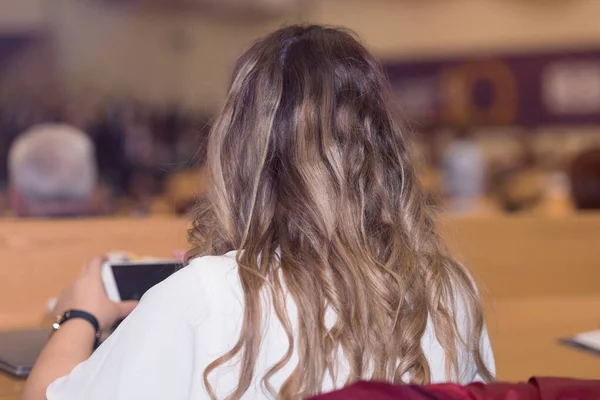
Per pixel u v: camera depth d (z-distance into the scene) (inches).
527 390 34.8
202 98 497.4
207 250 45.5
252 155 44.4
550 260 105.3
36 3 469.7
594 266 106.6
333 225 42.7
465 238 101.3
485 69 428.8
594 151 128.7
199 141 55.9
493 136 424.5
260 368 40.9
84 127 462.0
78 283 54.5
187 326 40.5
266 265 41.8
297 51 45.9
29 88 465.7
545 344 76.6
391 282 43.4
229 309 40.8
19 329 74.2
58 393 42.4
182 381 40.6
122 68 490.0
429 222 47.7
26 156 135.1
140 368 40.1
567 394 34.8
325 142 43.6
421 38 443.2
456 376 45.3
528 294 104.1
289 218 42.9
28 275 84.8
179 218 92.4
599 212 127.3
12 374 61.5
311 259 42.0
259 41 48.6
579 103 413.4
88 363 42.3
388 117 46.8
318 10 463.2
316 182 42.9
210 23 498.3
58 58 474.6
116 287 61.2
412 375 43.4
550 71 419.2
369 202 44.4
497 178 310.8
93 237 88.0
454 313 46.6
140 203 265.1
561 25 418.9
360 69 46.3
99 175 448.8
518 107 422.0
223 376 40.8
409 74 442.3
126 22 490.6
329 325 41.9
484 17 431.8
